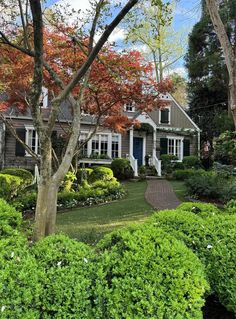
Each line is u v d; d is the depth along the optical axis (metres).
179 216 3.23
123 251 2.37
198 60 22.48
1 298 1.95
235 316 2.73
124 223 7.65
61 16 6.91
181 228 3.05
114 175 18.56
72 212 9.60
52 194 4.18
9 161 17.80
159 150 22.05
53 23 7.51
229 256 2.70
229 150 11.55
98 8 5.40
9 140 17.84
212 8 5.50
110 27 3.80
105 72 8.70
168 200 11.19
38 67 3.78
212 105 24.03
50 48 8.40
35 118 3.99
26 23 4.99
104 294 2.12
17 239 2.64
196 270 2.31
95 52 3.96
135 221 7.87
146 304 2.10
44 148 4.01
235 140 11.30
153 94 10.92
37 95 3.89
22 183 12.05
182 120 23.39
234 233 2.91
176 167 20.69
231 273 2.65
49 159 4.05
